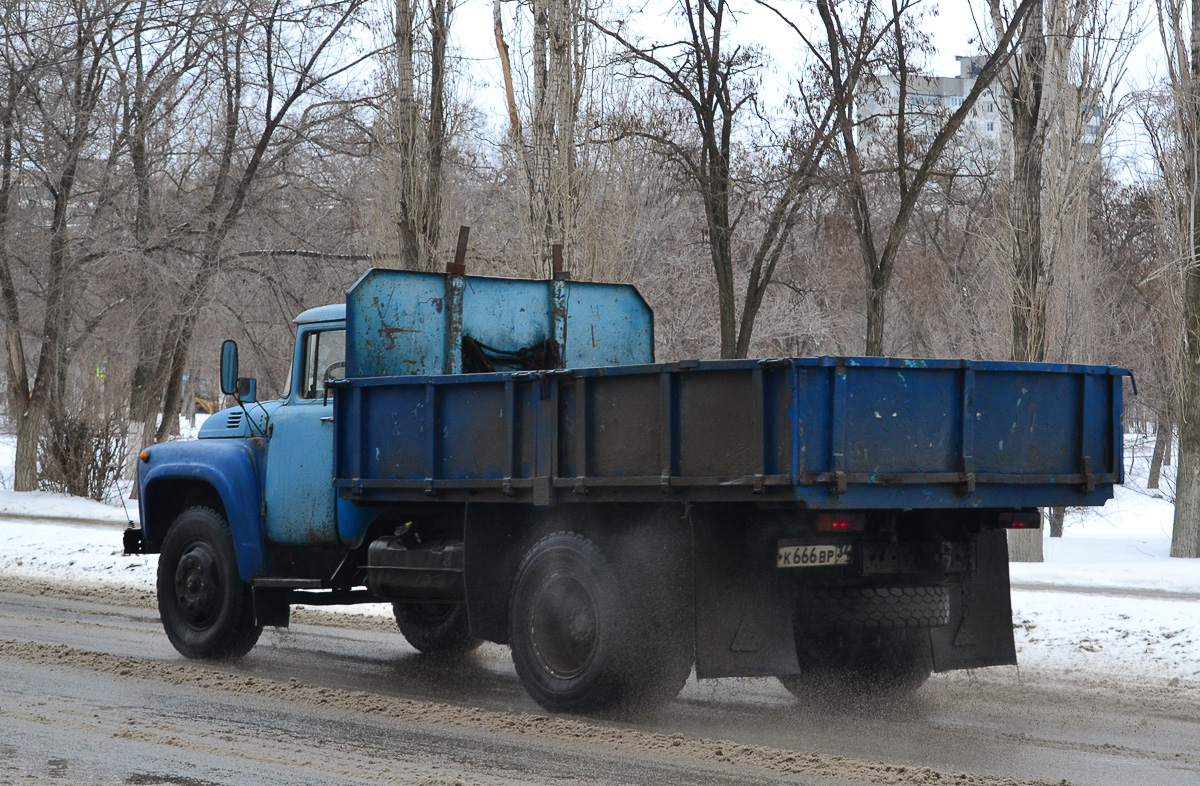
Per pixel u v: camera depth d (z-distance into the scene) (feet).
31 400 92.38
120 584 51.06
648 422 22.54
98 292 91.66
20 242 86.79
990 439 22.61
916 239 117.60
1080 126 61.57
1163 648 32.27
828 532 22.65
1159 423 130.41
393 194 64.54
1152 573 48.39
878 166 74.84
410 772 18.71
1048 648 33.60
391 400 27.25
